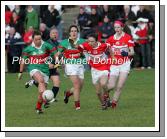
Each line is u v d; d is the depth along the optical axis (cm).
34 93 5194
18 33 6762
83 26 6762
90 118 3866
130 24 6788
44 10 6962
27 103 4606
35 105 4494
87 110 4178
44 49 4041
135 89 5319
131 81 5859
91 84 5709
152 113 4022
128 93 5075
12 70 6825
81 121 3772
